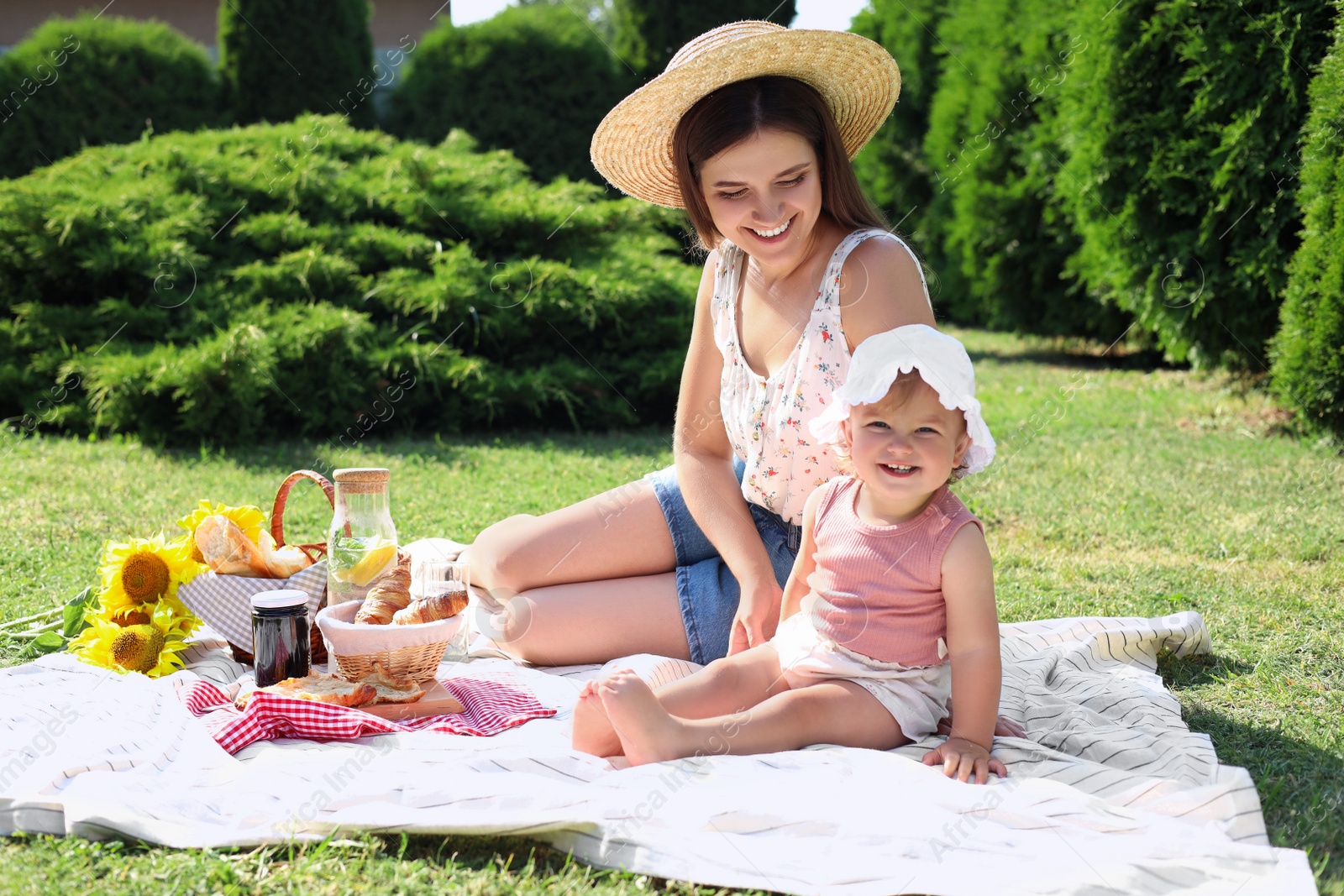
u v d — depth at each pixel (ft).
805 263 8.66
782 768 6.87
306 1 37.37
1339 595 11.83
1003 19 33.58
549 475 19.57
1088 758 7.35
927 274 8.93
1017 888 5.48
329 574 8.92
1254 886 5.42
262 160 27.50
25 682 8.35
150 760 6.95
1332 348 20.20
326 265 24.63
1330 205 20.12
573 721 7.45
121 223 24.21
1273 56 21.26
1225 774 6.44
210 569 9.41
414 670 8.21
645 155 9.28
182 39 38.06
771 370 8.76
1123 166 24.35
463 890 5.76
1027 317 34.68
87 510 16.01
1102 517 15.61
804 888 5.63
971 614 7.22
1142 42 23.16
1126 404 25.70
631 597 9.24
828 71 8.54
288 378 22.26
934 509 7.48
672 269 27.63
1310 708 8.70
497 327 24.86
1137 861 5.61
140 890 5.68
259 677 8.46
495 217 26.99
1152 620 9.98
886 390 7.23
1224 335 24.39
